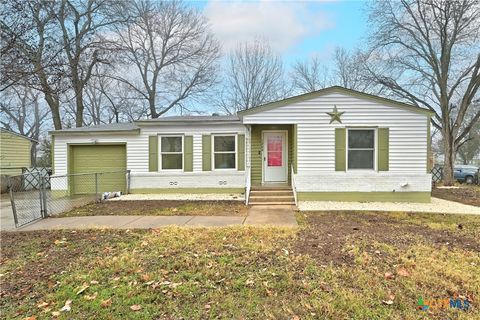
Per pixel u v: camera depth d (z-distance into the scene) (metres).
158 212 8.52
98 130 13.03
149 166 12.80
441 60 18.41
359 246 5.01
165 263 4.29
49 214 8.20
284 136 12.27
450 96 18.88
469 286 3.54
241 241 5.30
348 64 27.81
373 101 10.39
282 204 9.90
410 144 10.38
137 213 8.39
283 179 12.28
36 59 6.76
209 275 3.86
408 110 10.36
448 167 18.23
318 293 3.37
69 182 13.30
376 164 10.45
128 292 3.41
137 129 12.79
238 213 8.32
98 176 13.35
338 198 10.49
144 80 27.61
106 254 4.73
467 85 19.38
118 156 13.41
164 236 5.69
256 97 28.97
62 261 4.47
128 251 4.86
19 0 6.35
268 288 3.49
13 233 6.19
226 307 3.09
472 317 2.91
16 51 6.34
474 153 39.00
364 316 2.91
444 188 15.87
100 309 3.06
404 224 6.95
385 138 10.39
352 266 4.15
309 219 7.46
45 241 5.56
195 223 6.93
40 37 7.32
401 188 10.40
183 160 12.67
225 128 12.57
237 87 29.11
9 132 17.92
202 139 12.62
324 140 10.49
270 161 12.31
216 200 10.93
